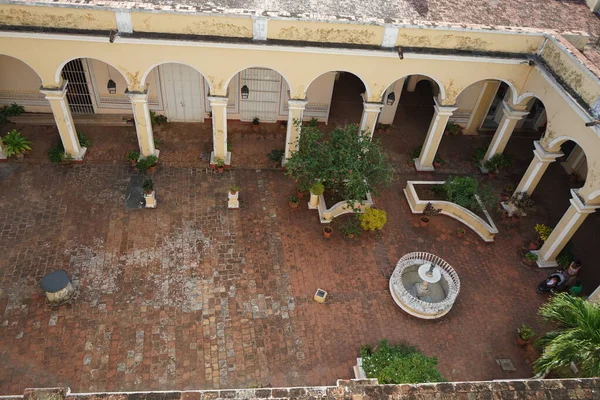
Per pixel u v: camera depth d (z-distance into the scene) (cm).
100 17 1505
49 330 1427
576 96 1547
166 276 1591
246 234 1750
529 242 1856
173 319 1488
